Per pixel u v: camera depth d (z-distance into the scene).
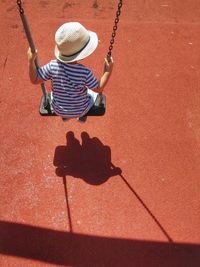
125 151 3.35
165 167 3.26
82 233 2.94
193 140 3.42
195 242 2.91
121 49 4.07
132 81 3.80
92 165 3.27
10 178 3.19
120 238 2.92
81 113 2.82
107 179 3.19
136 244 2.89
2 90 3.72
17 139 3.41
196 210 3.06
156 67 3.94
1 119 3.53
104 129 3.47
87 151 3.34
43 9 4.49
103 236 2.93
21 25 4.29
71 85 2.57
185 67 3.95
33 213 3.02
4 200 3.08
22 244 2.89
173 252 2.87
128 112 3.58
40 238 2.92
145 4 4.60
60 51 2.45
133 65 3.94
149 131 3.47
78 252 2.86
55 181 3.18
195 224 2.99
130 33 4.22
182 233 2.95
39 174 3.21
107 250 2.87
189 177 3.21
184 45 4.15
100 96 2.92
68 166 3.26
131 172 3.24
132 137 3.43
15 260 2.83
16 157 3.30
